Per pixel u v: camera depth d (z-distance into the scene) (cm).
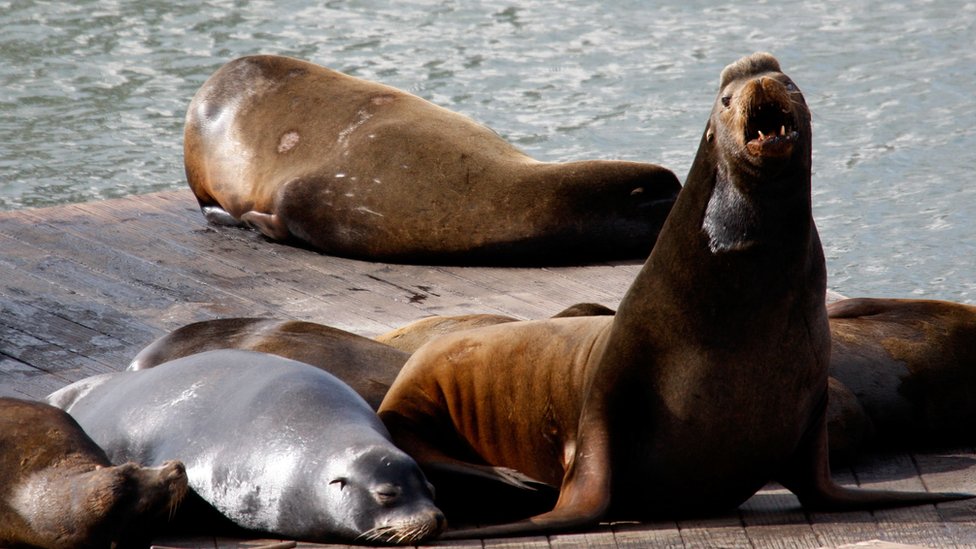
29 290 3297
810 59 5738
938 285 3847
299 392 2027
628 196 3684
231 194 3956
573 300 3350
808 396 2012
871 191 4516
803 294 1947
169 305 3250
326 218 3769
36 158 4766
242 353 2167
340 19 6272
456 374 2223
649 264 2019
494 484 2053
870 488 2244
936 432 2478
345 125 3909
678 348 1972
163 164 4775
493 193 3697
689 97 5347
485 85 5478
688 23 6216
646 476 2027
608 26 6181
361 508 1886
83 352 2923
